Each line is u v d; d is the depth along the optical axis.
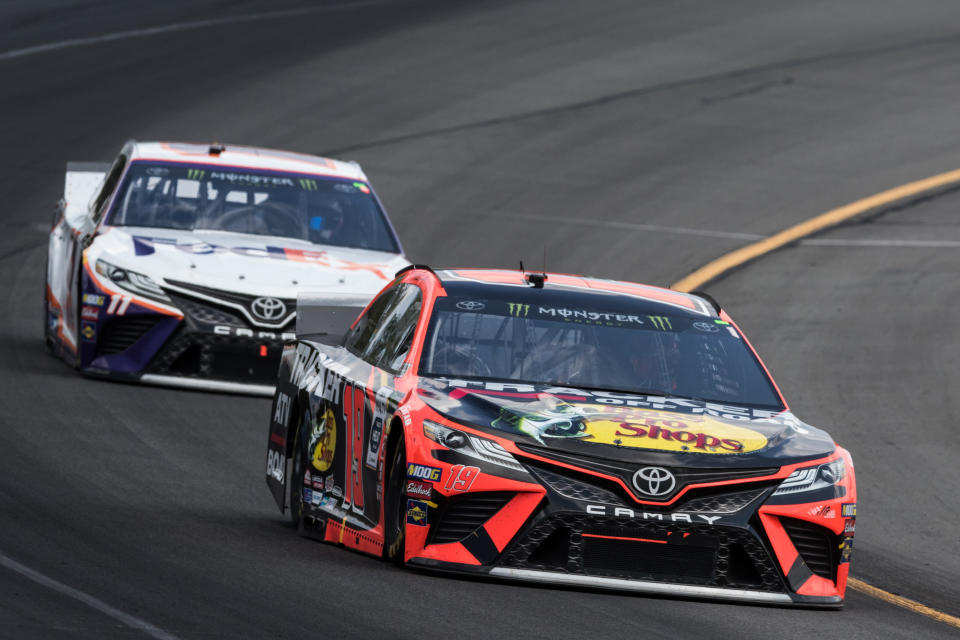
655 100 105.81
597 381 28.36
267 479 33.88
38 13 127.31
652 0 135.62
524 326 29.19
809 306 65.44
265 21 126.06
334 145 91.44
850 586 30.25
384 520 27.22
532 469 25.47
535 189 85.44
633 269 71.81
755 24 127.56
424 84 107.06
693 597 25.84
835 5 134.75
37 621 21.42
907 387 53.47
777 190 87.38
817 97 108.00
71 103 97.75
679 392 28.53
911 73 114.94
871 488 41.28
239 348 45.84
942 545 36.00
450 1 135.50
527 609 24.08
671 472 25.53
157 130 92.00
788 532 26.05
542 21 127.31
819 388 53.25
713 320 30.59
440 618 23.11
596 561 25.44
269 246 48.03
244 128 93.69
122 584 24.16
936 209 84.31
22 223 72.94
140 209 49.03
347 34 121.69
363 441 28.52
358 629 22.20
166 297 45.78
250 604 23.39
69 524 28.84
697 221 80.75
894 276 70.81
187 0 135.12
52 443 37.50
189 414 42.81
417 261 71.75
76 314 47.69
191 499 33.06
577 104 104.00
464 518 25.77
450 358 28.28
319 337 33.09
